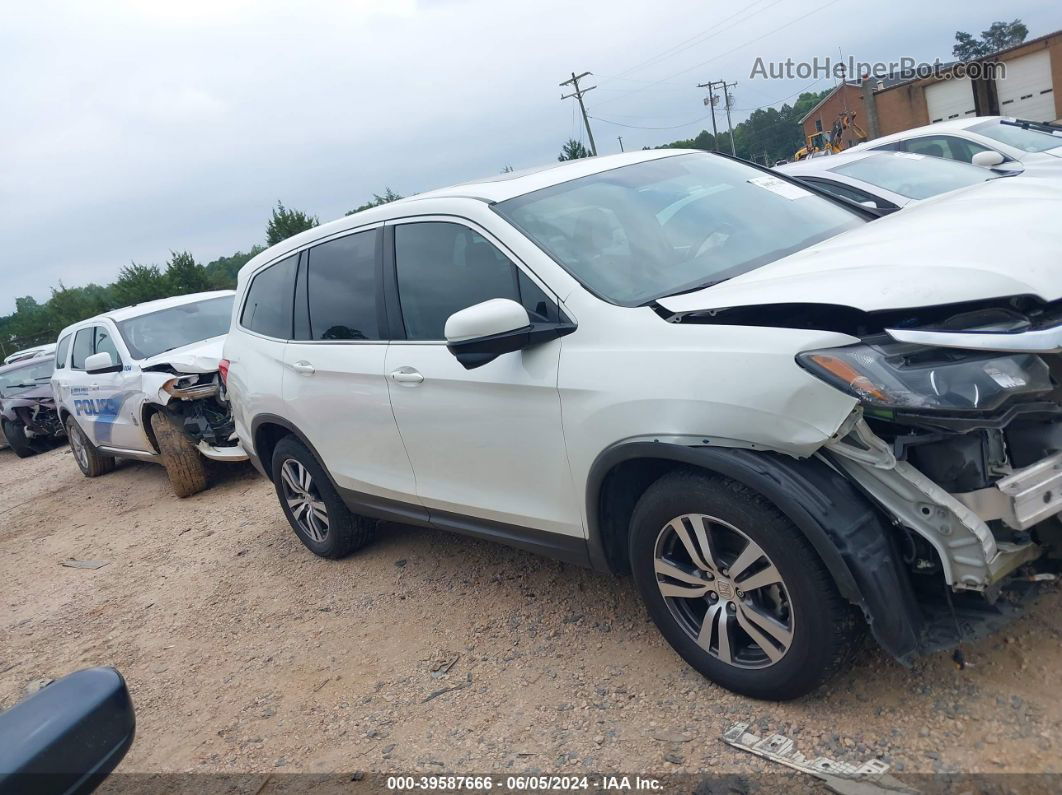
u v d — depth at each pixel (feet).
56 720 5.21
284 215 150.00
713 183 13.20
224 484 27.50
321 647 14.02
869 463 8.18
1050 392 7.91
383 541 17.94
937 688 9.11
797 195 13.32
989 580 7.92
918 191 23.48
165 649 15.56
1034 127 30.83
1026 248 8.49
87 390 30.27
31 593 20.97
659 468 10.21
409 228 13.34
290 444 16.83
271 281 17.15
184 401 25.95
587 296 10.46
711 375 8.79
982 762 7.99
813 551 8.52
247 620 15.94
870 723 8.87
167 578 19.56
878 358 7.83
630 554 10.35
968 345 7.61
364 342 14.08
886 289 8.15
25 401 48.01
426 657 12.80
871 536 8.20
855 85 178.40
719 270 10.83
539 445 10.94
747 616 9.35
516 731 10.39
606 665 11.28
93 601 19.22
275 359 16.43
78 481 35.04
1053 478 8.00
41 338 207.82
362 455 14.66
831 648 8.66
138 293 166.81
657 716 9.95
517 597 13.91
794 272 9.42
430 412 12.57
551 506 11.19
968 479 8.00
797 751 8.75
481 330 9.89
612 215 11.82
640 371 9.47
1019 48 116.88
